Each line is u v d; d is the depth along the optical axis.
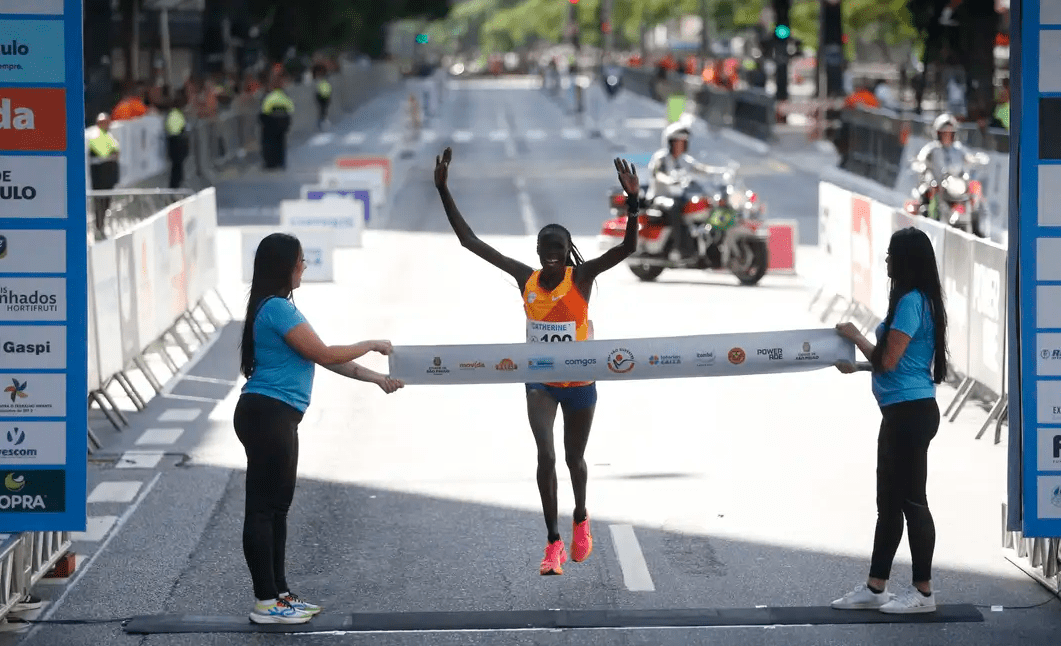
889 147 98.75
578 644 21.91
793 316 51.12
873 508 28.88
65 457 23.44
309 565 25.78
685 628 22.55
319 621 22.80
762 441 34.50
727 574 25.06
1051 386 23.25
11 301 23.20
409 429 36.09
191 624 22.67
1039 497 23.38
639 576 24.97
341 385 41.47
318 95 170.00
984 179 74.88
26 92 22.92
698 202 58.41
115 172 77.94
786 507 29.02
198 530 27.98
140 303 39.84
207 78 130.50
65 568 25.23
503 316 51.56
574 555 24.61
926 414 22.45
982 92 104.62
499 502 29.64
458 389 40.88
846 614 22.89
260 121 117.75
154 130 98.06
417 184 107.12
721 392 40.19
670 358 24.25
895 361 22.30
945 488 30.33
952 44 105.38
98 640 22.25
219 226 81.19
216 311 54.75
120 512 29.20
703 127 164.12
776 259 62.50
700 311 52.28
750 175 112.25
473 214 87.88
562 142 150.00
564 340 24.20
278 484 22.55
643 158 61.12
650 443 34.44
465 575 25.16
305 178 111.50
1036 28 22.80
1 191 23.05
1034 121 22.89
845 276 49.66
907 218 42.16
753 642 21.92
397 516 28.73
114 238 37.09
